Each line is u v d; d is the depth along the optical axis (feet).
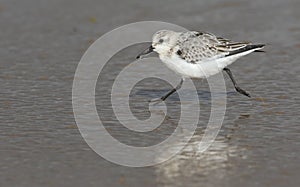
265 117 44.98
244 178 34.86
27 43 65.16
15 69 57.16
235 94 50.57
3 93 50.70
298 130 42.22
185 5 76.89
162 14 73.51
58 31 68.95
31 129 42.91
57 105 47.98
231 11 74.28
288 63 57.72
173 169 36.42
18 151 38.93
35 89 51.75
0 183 34.45
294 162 36.94
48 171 36.04
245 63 58.18
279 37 65.36
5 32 68.44
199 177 35.22
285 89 50.88
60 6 77.05
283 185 33.78
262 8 74.84
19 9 75.66
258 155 38.24
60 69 57.26
